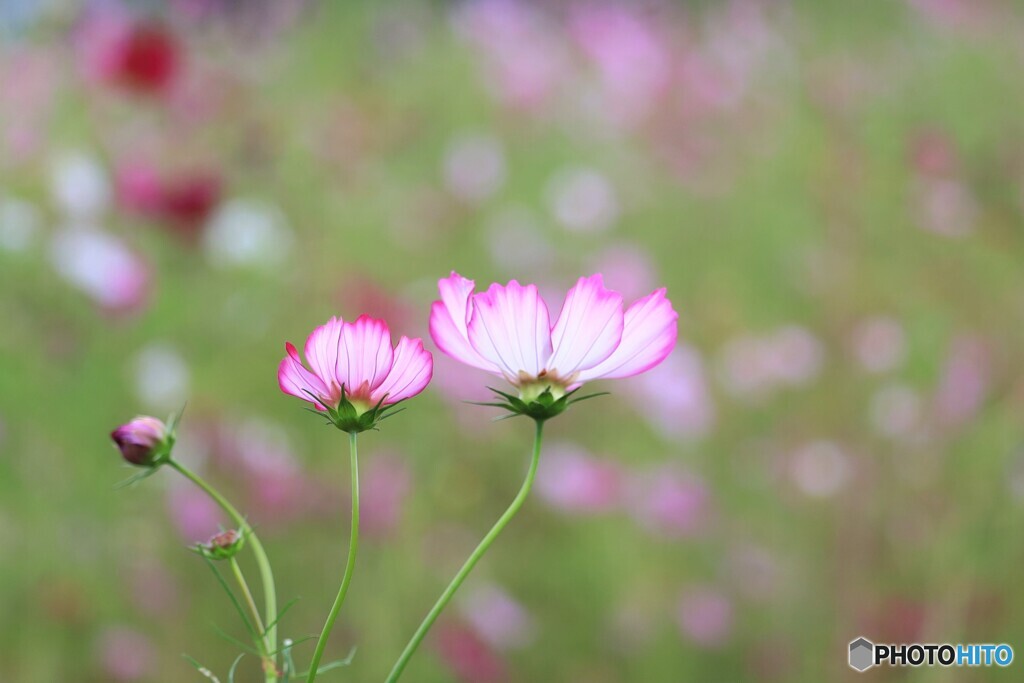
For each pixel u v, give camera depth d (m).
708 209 2.58
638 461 1.84
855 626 1.58
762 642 1.59
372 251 2.33
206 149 2.41
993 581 1.58
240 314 2.02
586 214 2.49
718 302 2.22
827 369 2.04
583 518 1.75
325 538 1.65
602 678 1.55
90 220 2.07
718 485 1.82
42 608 1.53
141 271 1.96
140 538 1.63
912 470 1.79
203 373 1.88
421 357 1.00
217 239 2.09
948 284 2.21
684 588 1.64
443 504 1.72
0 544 1.59
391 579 1.56
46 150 2.27
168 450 1.04
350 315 2.03
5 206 2.00
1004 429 1.80
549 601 1.65
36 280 1.94
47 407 1.80
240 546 1.02
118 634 1.52
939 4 3.35
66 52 2.57
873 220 2.41
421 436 1.82
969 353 1.97
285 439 1.75
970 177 2.52
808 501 1.79
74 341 1.89
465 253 2.37
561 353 1.01
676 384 1.89
